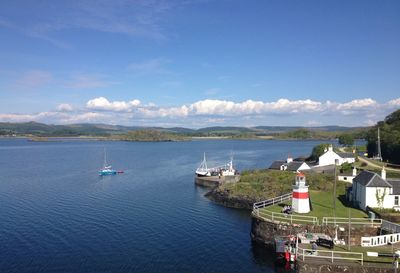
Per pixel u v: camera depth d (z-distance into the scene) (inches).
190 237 2432.3
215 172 5216.5
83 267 1911.9
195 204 3474.4
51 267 1904.5
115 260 2009.1
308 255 1776.6
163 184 4665.4
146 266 1950.1
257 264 2022.6
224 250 2217.0
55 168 6363.2
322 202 2842.0
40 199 3516.2
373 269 1652.3
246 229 2662.4
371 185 2471.7
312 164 5620.1
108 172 5590.6
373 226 2137.1
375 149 6545.3
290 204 2787.9
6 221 2696.9
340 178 3863.2
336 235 2027.6
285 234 2203.5
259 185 3784.5
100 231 2496.3
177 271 1903.3
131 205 3319.4
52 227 2564.0
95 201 3464.6
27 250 2126.0
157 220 2822.3
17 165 6855.3
